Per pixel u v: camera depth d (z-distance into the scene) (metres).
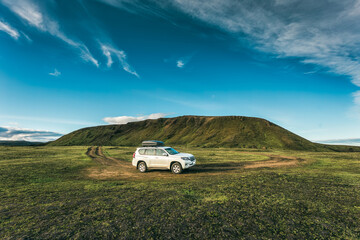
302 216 3.99
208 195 5.59
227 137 118.25
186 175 10.57
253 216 3.98
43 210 4.62
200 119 168.38
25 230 3.50
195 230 3.38
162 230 3.39
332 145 103.81
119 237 3.17
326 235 3.21
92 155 28.00
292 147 93.38
